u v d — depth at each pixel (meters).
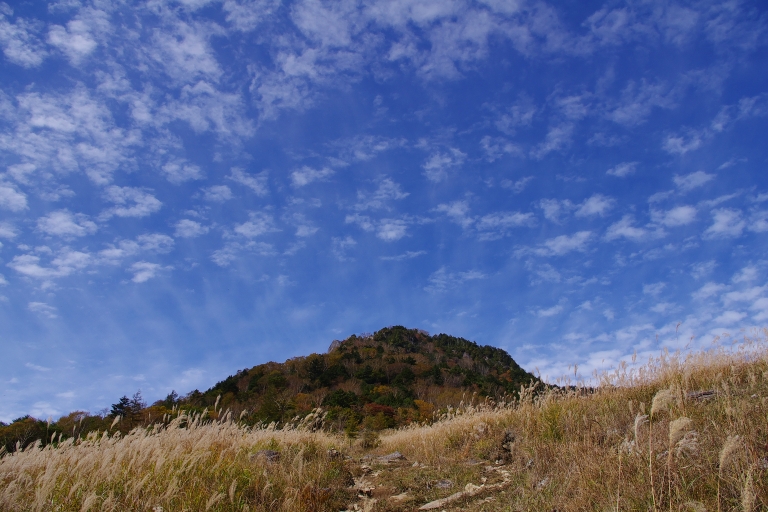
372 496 7.41
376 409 36.91
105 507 5.66
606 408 8.10
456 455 9.26
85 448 7.73
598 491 4.97
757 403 5.73
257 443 10.67
